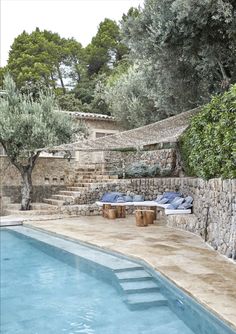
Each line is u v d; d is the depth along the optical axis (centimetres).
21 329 561
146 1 1202
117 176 1894
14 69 3684
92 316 597
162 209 1520
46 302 676
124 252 852
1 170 1841
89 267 855
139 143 1358
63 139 1683
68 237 1109
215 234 867
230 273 648
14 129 1558
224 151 761
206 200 972
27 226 1401
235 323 432
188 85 1330
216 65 1187
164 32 1095
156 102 1561
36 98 1872
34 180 1905
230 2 990
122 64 3547
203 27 1059
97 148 1392
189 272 657
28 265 957
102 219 1492
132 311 602
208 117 891
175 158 1752
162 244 936
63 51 4253
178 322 550
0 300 691
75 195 1723
